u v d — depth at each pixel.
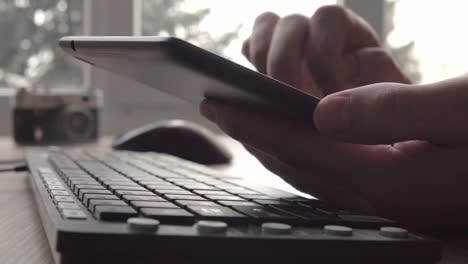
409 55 1.45
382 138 0.34
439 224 0.42
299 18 0.56
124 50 0.31
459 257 0.33
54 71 1.49
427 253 0.29
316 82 0.61
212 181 0.49
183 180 0.48
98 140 1.24
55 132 1.18
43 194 0.40
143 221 0.27
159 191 0.39
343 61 0.66
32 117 1.17
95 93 1.23
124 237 0.26
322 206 0.38
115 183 0.43
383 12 1.40
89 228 0.27
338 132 0.34
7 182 0.65
